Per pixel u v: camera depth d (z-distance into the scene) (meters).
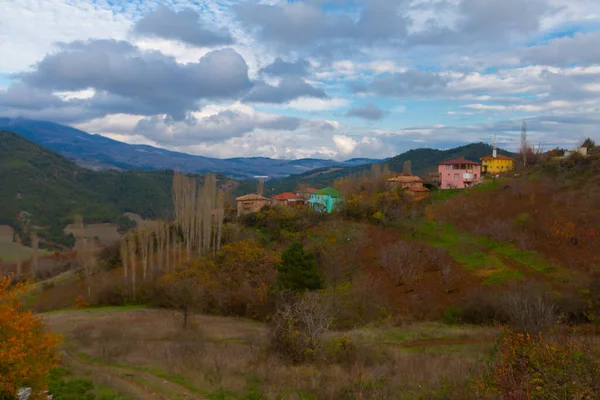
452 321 33.19
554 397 9.72
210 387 15.64
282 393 14.52
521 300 26.12
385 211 63.72
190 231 64.12
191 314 38.69
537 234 48.34
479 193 68.06
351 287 40.94
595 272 34.66
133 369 19.23
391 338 27.09
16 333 12.20
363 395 13.98
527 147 84.50
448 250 48.84
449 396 12.50
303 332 20.19
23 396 12.64
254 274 46.88
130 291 49.00
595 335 24.58
